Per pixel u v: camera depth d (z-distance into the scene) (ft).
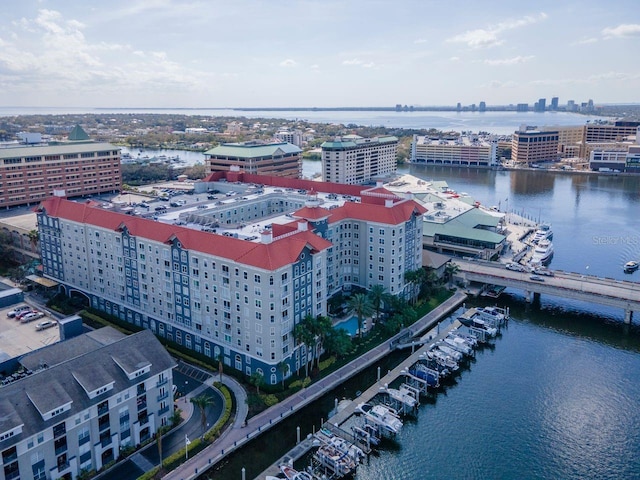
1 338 440.04
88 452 333.62
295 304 440.45
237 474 344.08
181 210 592.60
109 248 538.06
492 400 431.84
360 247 574.56
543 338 540.11
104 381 338.13
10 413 298.97
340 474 346.33
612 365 485.15
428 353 488.44
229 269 432.66
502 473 351.46
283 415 396.78
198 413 398.21
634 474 348.79
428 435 390.01
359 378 462.19
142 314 525.34
